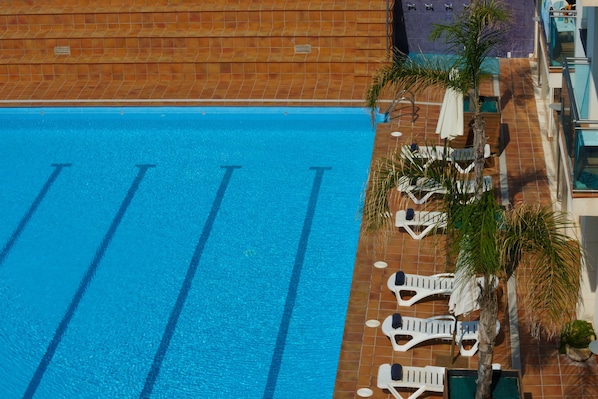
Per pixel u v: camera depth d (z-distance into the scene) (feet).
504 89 120.98
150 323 84.48
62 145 115.14
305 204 100.89
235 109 118.93
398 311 82.79
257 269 90.94
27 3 130.11
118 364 79.87
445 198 65.21
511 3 127.24
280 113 118.52
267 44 125.59
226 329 83.20
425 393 73.61
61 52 128.26
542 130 111.24
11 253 95.09
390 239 92.63
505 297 83.35
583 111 78.13
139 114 120.26
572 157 71.77
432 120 114.93
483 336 66.23
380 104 118.32
